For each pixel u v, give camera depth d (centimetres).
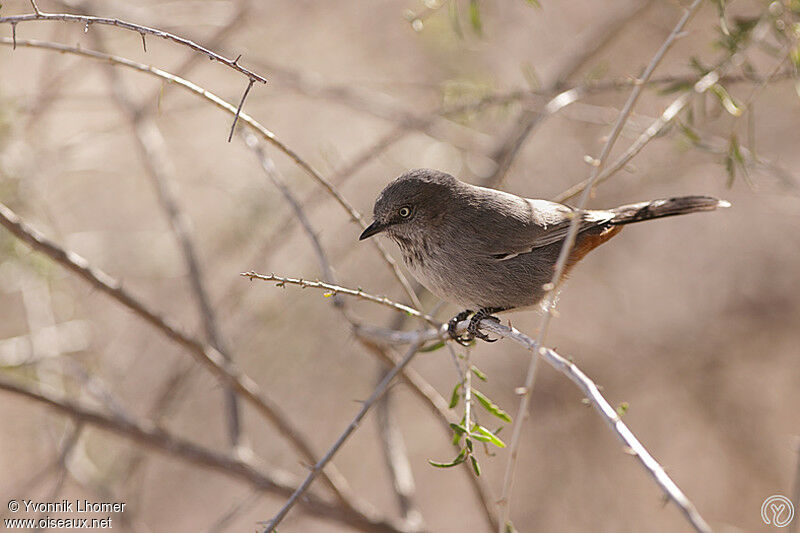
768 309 1552
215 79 1427
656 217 827
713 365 1576
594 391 524
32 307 1093
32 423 1379
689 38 1309
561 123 1462
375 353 920
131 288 1427
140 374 1355
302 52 1423
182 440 949
